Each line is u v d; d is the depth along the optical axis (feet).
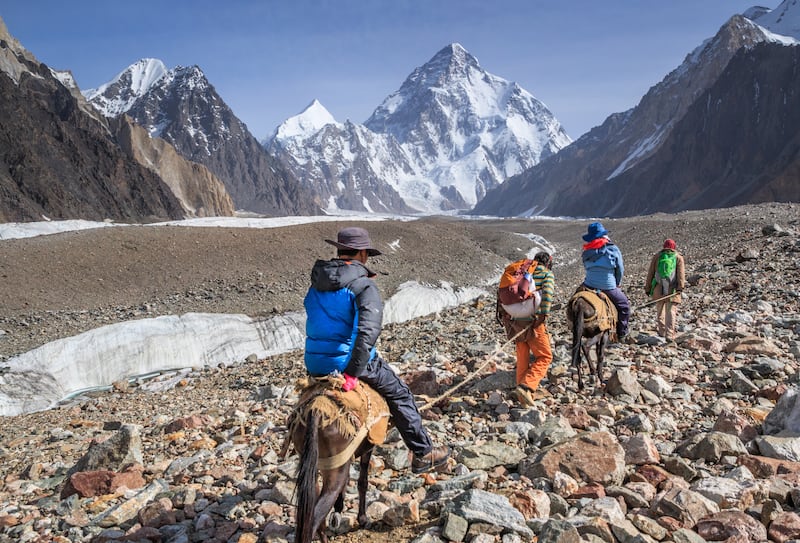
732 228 144.56
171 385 63.93
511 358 40.65
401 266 147.13
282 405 39.19
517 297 30.60
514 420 29.19
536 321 31.07
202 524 20.62
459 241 185.37
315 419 16.29
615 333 34.47
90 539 20.58
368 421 17.76
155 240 136.15
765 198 510.99
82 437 40.86
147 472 26.89
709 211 222.48
